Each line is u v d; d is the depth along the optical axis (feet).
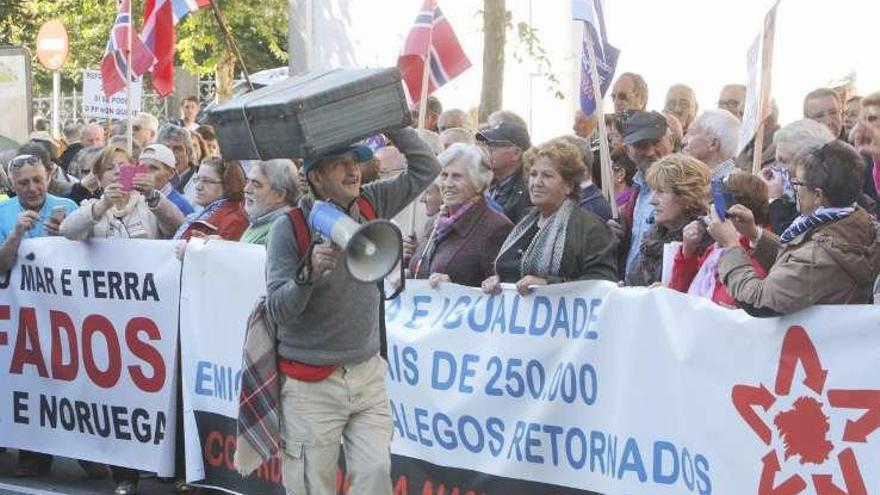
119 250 27.76
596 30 27.07
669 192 21.47
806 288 18.01
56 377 29.12
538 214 23.09
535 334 21.97
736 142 25.02
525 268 22.45
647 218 23.62
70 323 28.76
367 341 19.99
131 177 28.27
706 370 19.47
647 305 20.30
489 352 22.63
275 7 83.41
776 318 18.57
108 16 90.02
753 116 24.07
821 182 18.16
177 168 36.22
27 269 29.40
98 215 28.17
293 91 19.08
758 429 18.92
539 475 22.00
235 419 25.98
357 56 47.93
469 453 23.06
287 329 19.85
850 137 27.73
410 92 32.19
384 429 20.26
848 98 37.70
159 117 87.25
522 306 22.16
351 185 19.53
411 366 23.82
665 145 24.76
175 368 27.22
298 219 19.49
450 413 23.24
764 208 21.35
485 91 42.73
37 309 29.32
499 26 42.47
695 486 19.75
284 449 20.11
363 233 17.74
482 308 22.79
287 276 19.24
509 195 26.89
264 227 25.86
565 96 51.03
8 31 97.76
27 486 29.12
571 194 22.44
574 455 21.53
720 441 19.35
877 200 25.91
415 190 20.79
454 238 24.22
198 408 26.76
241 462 20.20
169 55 40.96
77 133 52.65
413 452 23.93
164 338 27.30
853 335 17.90
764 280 18.49
